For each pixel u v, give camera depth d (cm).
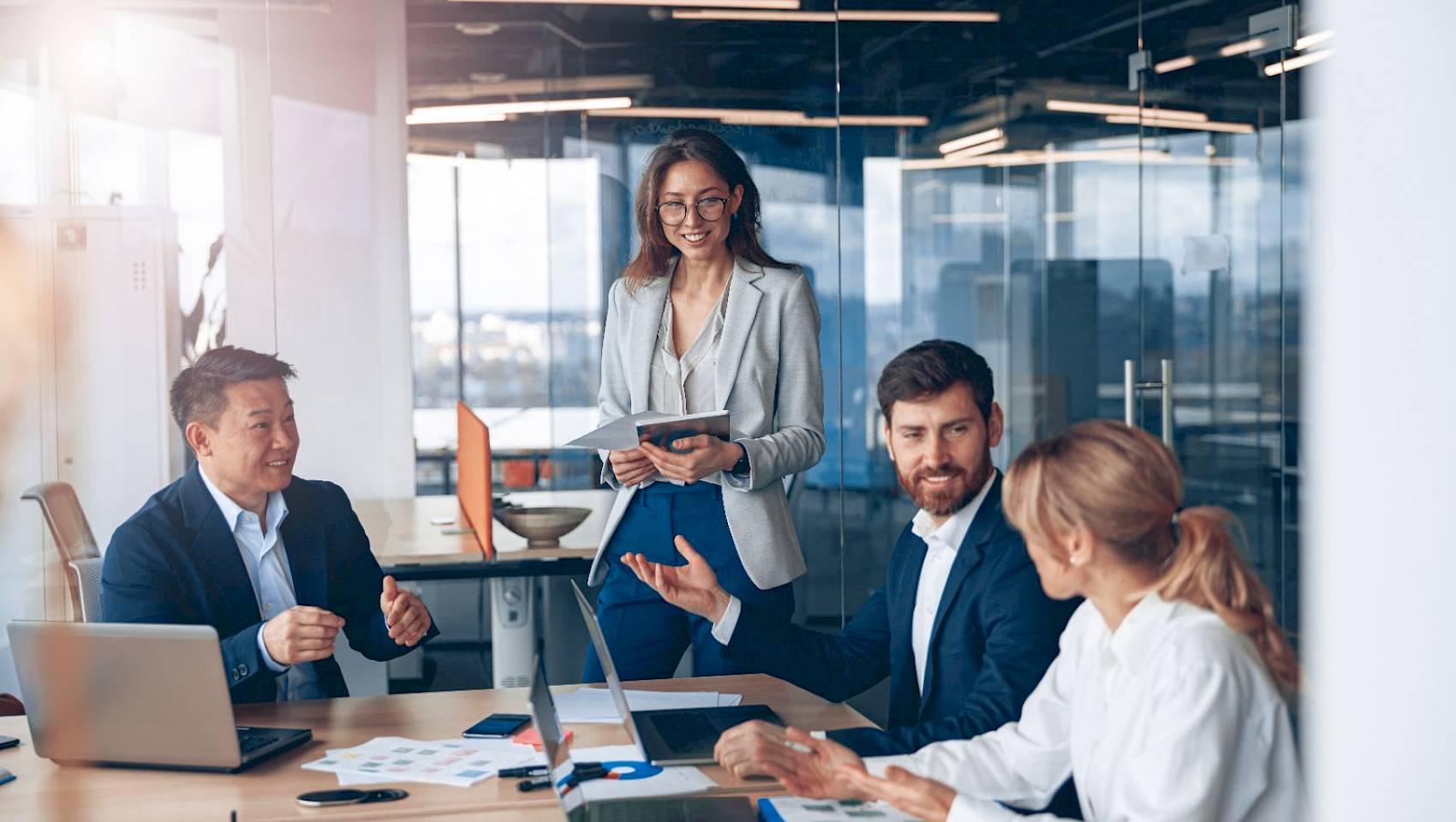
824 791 158
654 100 429
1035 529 147
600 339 440
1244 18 414
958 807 149
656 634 276
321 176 438
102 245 428
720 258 292
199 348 435
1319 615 82
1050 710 175
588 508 436
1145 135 425
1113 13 423
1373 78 80
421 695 224
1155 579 147
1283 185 411
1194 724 136
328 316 440
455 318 441
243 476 250
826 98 425
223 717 176
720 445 264
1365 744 82
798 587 430
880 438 428
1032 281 429
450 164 438
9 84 428
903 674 217
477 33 432
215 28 432
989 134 427
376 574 270
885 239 427
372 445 444
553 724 168
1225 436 427
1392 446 81
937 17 424
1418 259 80
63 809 163
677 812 159
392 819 158
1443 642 81
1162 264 427
